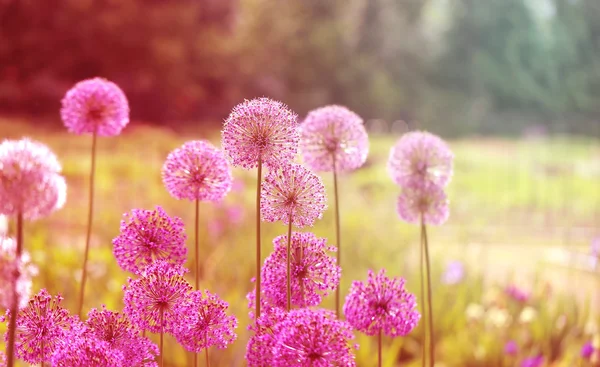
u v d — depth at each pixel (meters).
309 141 1.92
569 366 4.36
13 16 32.66
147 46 35.44
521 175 22.31
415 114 57.50
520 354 4.64
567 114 61.03
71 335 1.26
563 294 5.34
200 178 1.52
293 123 1.35
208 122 38.38
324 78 53.19
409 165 2.12
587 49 61.25
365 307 1.44
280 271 1.41
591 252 6.34
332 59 52.72
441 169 2.12
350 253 6.63
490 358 4.64
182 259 1.42
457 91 63.03
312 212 1.35
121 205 7.81
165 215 1.41
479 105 60.88
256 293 1.31
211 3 41.62
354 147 1.94
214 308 1.29
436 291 5.46
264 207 1.34
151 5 37.47
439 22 63.50
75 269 4.50
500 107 63.03
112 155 15.35
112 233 6.27
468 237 7.44
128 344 1.30
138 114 35.75
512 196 16.30
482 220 11.02
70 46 33.78
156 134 23.11
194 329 1.28
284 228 6.82
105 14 33.84
